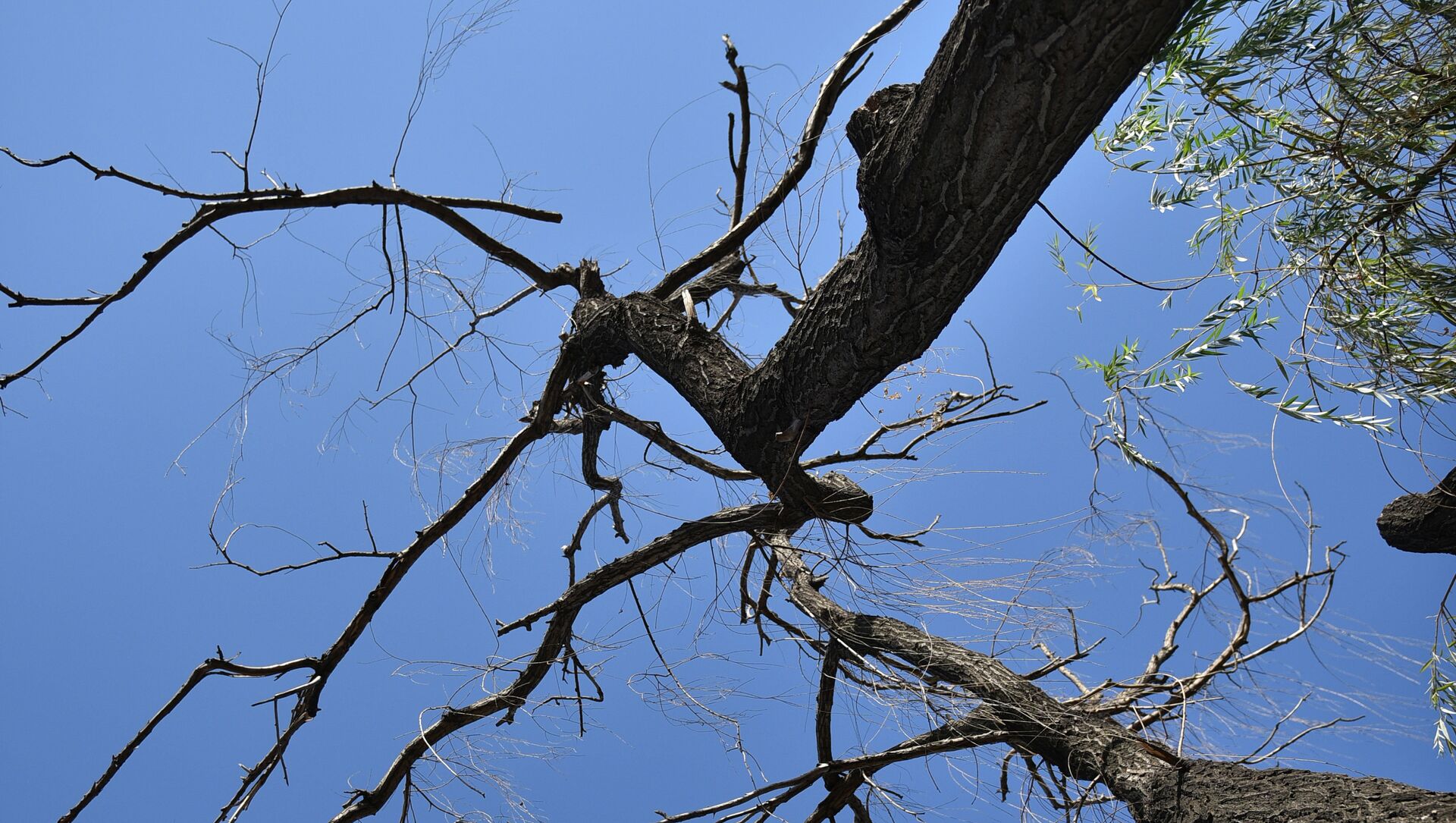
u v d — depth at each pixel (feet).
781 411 11.70
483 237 15.67
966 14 6.55
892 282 8.94
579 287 16.31
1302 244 9.88
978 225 7.84
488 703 16.30
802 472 12.81
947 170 7.35
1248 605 13.29
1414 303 9.29
